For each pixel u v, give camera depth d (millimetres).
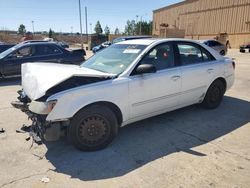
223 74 5949
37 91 3865
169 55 5004
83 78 4047
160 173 3500
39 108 3717
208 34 46000
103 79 4148
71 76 3834
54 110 3727
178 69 5023
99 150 4160
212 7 44531
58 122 3820
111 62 4773
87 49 39750
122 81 4234
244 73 11758
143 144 4352
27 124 5301
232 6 40562
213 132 4793
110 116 4160
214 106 6020
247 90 8102
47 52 11047
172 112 5816
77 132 3971
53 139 3857
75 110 3857
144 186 3232
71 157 3951
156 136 4648
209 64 5656
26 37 38375
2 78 10500
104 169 3631
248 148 4172
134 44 5039
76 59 11617
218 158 3859
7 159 3893
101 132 4129
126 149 4188
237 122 5254
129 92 4309
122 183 3307
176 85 4965
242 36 39062
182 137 4594
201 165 3674
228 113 5781
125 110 4344
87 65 5102
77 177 3449
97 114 4051
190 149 4156
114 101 4168
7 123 5367
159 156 3949
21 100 4457
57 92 3832
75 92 3854
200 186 3215
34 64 5105
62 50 11367
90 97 3941
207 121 5309
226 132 4785
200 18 47719
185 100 5266
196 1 48312
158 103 4762
